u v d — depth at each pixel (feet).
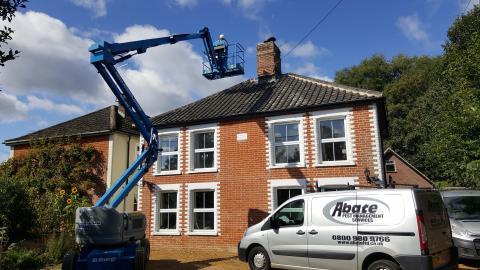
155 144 43.86
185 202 50.75
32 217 45.75
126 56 42.14
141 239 37.06
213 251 47.14
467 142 42.80
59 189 59.77
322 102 45.09
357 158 42.60
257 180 46.98
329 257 27.58
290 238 30.12
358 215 26.81
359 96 44.01
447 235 26.71
